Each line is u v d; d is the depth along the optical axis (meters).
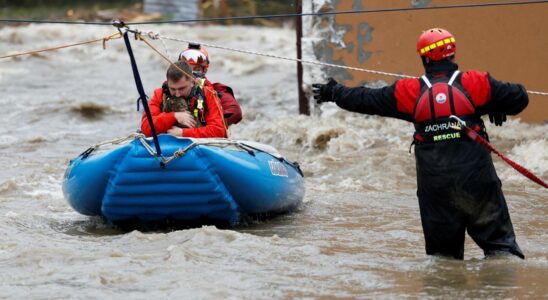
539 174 20.86
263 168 15.54
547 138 24.02
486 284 11.01
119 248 13.37
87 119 33.94
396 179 20.70
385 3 26.62
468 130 11.80
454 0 25.98
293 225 15.84
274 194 15.70
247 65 55.34
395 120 26.53
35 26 79.12
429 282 11.17
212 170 14.88
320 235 14.80
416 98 12.06
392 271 11.78
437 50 12.16
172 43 69.94
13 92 43.00
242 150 15.59
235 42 73.69
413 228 15.34
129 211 15.27
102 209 15.46
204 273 11.55
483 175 11.88
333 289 10.91
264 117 32.56
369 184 20.20
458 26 26.00
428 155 12.02
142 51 64.31
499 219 12.12
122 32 14.27
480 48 25.83
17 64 55.97
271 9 97.62
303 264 12.16
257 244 13.27
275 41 75.12
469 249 13.63
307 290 10.86
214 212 15.34
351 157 23.05
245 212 15.84
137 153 14.68
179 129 15.62
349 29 27.09
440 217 12.11
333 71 27.39
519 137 24.36
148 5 91.19
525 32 25.30
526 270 11.62
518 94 11.92
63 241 14.12
